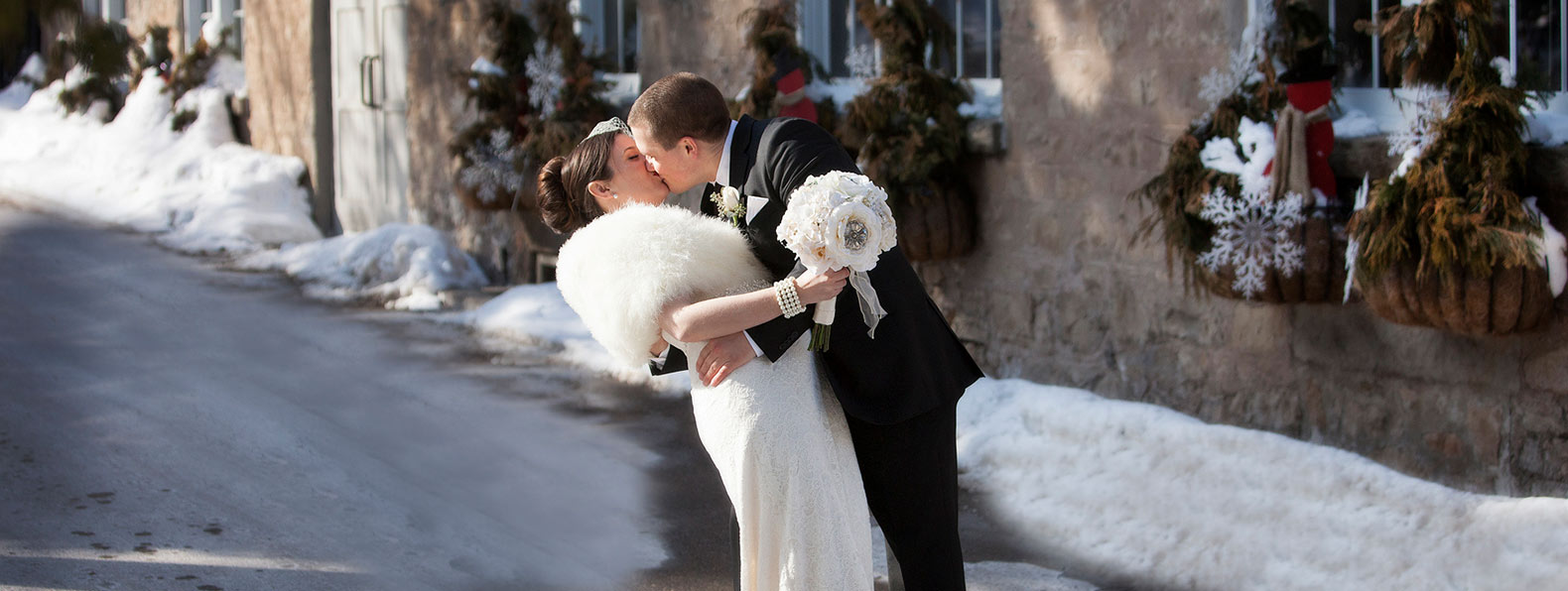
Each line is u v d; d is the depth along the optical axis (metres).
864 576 2.71
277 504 4.33
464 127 8.77
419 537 4.07
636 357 2.69
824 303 2.57
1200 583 3.67
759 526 2.64
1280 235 4.30
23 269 8.79
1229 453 4.49
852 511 2.69
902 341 2.69
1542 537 3.62
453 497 4.50
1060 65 5.34
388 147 9.88
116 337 6.92
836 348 2.67
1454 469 4.21
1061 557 3.91
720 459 2.67
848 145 5.82
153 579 3.58
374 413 5.60
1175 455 4.54
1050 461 4.66
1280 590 3.58
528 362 6.59
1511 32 4.23
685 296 2.61
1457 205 3.73
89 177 12.48
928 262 5.89
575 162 2.84
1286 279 4.31
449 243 8.87
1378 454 4.43
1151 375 5.17
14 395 5.63
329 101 10.70
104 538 3.90
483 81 8.01
